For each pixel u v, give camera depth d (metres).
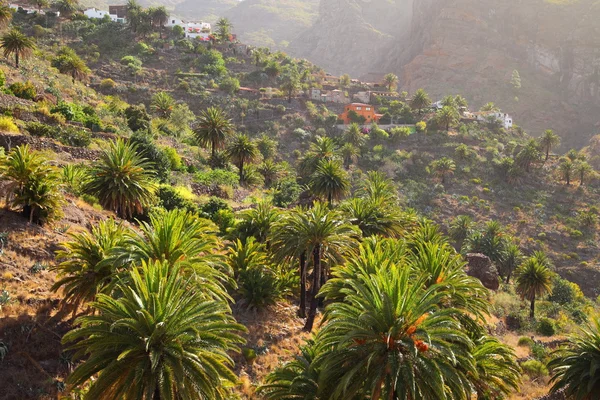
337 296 26.05
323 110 141.62
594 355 26.17
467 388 16.83
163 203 47.09
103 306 15.97
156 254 20.81
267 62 158.25
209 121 77.88
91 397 14.20
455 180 115.44
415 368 15.82
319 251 32.12
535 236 99.81
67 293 22.00
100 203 35.16
